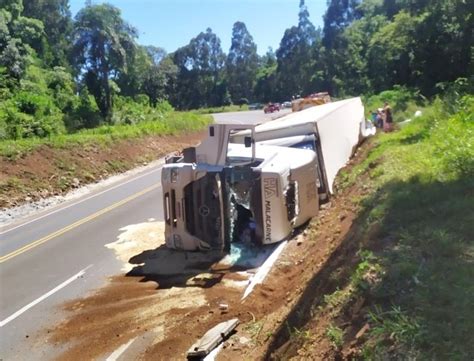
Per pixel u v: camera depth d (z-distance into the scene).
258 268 9.16
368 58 46.16
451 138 9.20
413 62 30.38
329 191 12.88
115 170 24.56
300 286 7.25
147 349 6.74
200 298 8.17
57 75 42.62
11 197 17.80
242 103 109.44
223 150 9.92
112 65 45.28
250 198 9.86
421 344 3.56
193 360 6.29
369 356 3.72
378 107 29.03
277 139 13.41
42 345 7.14
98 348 6.90
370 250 5.70
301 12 89.81
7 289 9.41
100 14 43.84
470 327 3.54
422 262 4.79
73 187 20.72
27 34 49.06
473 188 6.59
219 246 9.67
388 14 48.25
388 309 4.23
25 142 21.91
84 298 8.67
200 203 9.73
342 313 4.68
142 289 8.80
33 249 12.04
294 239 10.26
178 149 33.25
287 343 5.26
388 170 9.82
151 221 13.70
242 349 6.24
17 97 31.12
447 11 18.56
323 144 13.53
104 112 43.94
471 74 24.64
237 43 113.94
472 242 4.97
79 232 13.24
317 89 70.00
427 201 6.57
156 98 72.56
